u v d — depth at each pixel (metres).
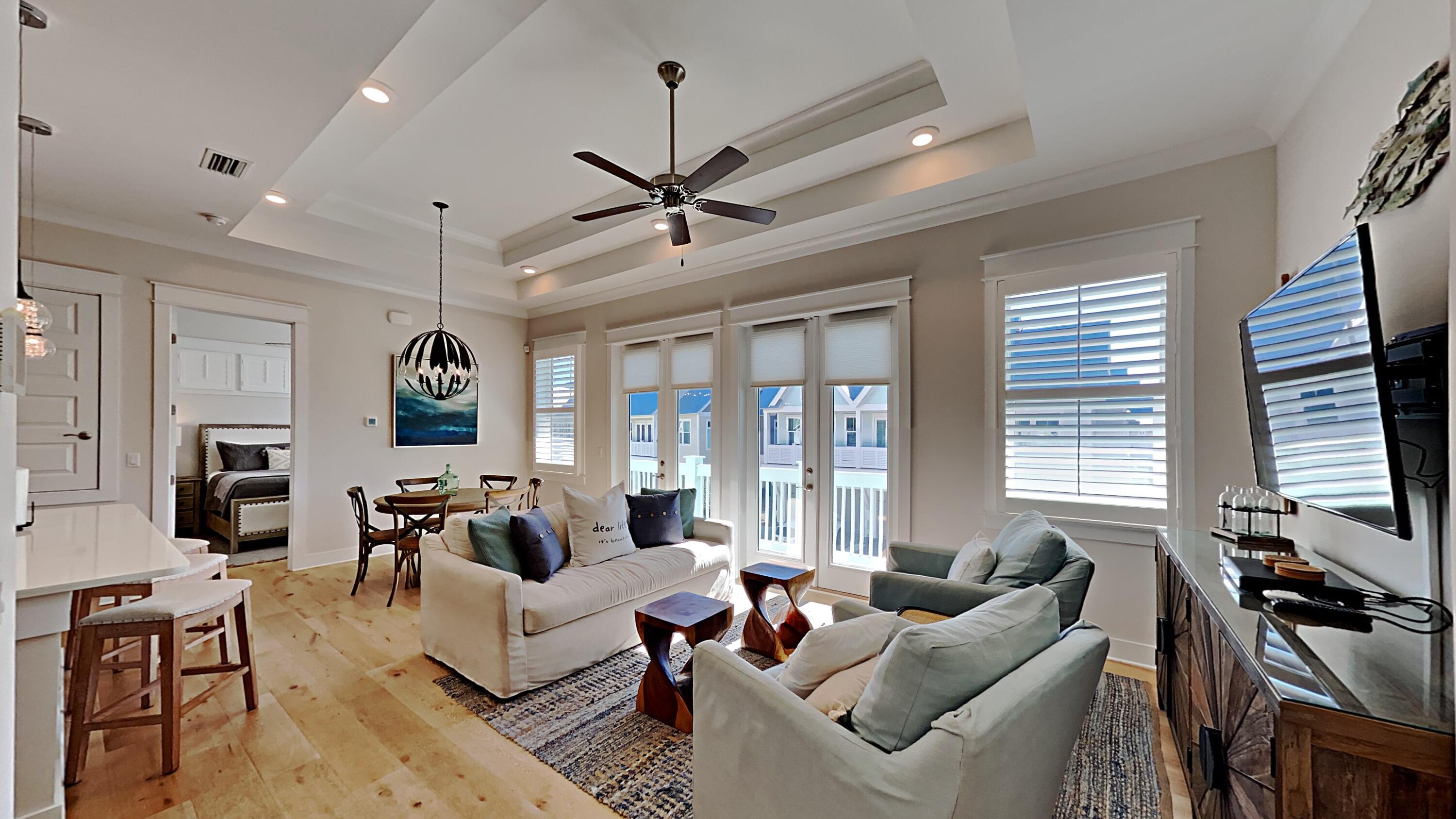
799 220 3.70
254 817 1.79
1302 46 1.98
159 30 1.94
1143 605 2.88
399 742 2.20
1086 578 2.09
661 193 2.73
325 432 4.91
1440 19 1.36
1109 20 1.85
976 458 3.39
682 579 3.43
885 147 3.14
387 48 2.06
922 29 2.23
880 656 1.37
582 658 2.82
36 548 2.03
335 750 2.15
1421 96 1.41
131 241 3.92
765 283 4.45
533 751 2.15
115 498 3.83
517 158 3.56
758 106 2.99
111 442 3.82
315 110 2.44
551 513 3.49
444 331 5.33
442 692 2.61
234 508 5.27
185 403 6.72
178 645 2.04
